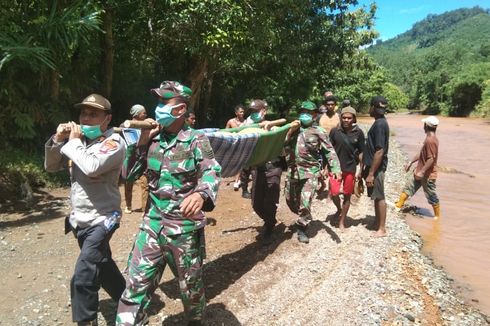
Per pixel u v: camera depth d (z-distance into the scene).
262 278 5.53
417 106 80.62
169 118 3.65
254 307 4.83
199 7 11.08
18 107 9.91
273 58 19.86
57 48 9.66
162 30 12.43
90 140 3.80
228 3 11.48
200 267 3.88
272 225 6.70
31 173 9.37
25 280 5.16
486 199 10.89
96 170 3.55
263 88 23.30
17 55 8.05
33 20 8.74
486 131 33.06
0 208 8.00
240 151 5.54
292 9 18.20
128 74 14.80
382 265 6.23
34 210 8.03
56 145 3.79
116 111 14.78
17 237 6.59
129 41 14.34
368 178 7.15
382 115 7.06
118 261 5.77
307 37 21.55
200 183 3.65
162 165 3.71
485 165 16.30
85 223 3.73
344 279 5.65
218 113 22.12
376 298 5.26
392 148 20.41
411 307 5.21
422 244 7.62
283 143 6.47
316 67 25.06
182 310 4.64
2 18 8.49
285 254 6.31
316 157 6.69
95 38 11.70
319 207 8.85
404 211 9.55
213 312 4.63
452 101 60.25
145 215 3.89
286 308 4.88
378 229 7.46
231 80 22.61
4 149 9.58
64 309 4.55
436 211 9.05
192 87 15.38
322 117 9.90
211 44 11.65
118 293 4.07
